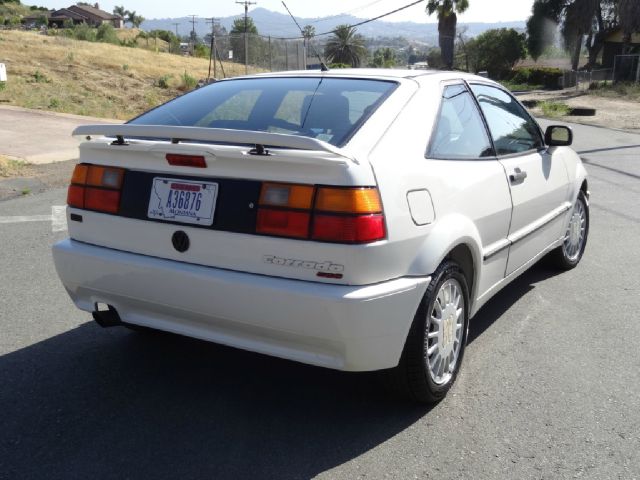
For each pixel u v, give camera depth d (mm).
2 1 126688
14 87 22234
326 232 2873
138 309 3477
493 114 4383
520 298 5230
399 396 3441
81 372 3844
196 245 3146
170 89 27453
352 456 3045
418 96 3615
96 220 3467
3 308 4801
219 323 3186
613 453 3078
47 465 2936
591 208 8703
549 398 3607
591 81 47031
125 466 2938
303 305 2898
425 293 3209
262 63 30562
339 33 69812
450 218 3441
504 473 2920
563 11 56406
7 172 10227
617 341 4398
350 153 2975
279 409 3469
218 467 2941
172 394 3609
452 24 53219
